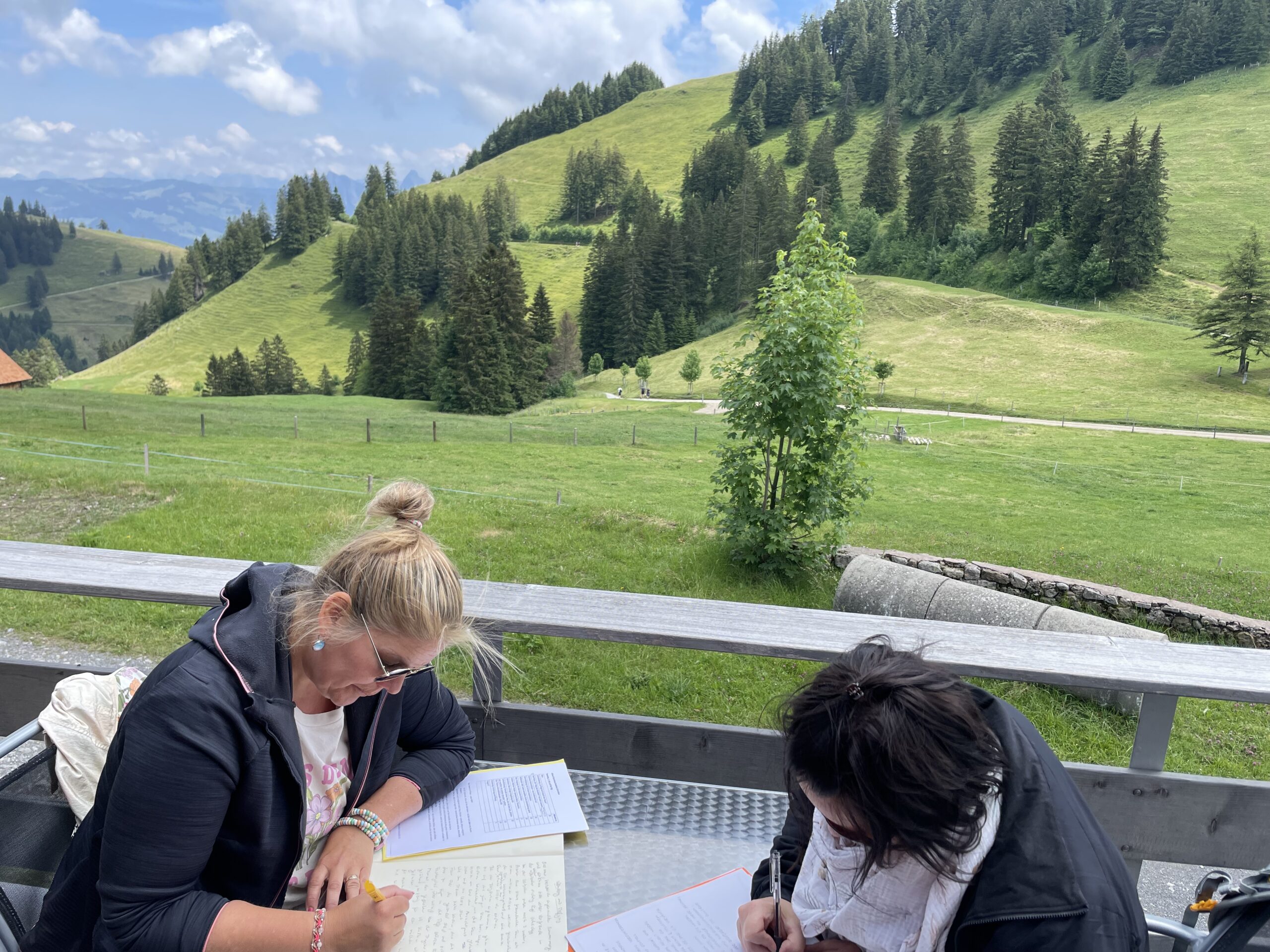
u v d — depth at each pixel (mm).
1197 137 156750
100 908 1523
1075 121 138375
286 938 1418
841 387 10391
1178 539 26719
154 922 1403
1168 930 1439
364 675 1495
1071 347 91750
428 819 1904
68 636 5559
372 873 1710
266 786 1494
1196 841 2387
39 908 1776
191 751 1398
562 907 1626
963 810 1072
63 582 2553
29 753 3039
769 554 10945
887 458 44688
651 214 147375
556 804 1974
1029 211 136375
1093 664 2312
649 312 138125
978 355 91750
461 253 178750
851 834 1186
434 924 1567
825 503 10516
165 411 44812
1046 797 1222
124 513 11945
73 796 1775
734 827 1963
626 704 5359
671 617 2514
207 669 1463
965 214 149375
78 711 1827
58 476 13594
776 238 144750
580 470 32062
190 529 10781
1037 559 16297
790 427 10469
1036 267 126062
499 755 2668
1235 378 76938
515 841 1834
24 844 1783
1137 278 115875
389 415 54906
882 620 2600
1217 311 78938
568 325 124750
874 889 1343
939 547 16828
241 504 12773
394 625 1417
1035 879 1151
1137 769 2398
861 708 1104
